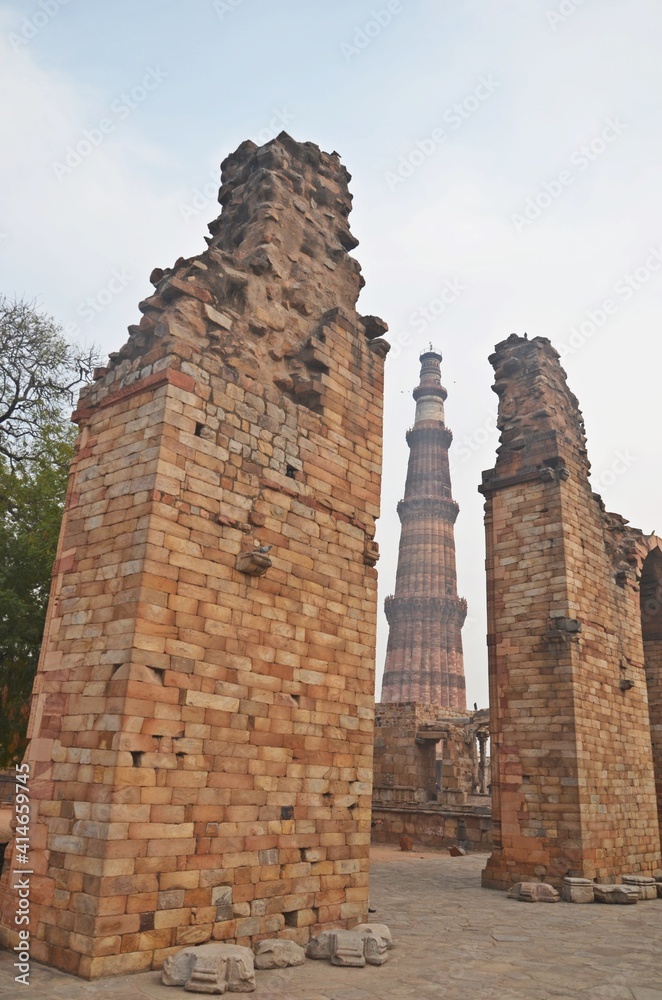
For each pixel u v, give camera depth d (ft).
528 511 73.31
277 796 35.50
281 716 36.65
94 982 26.50
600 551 76.33
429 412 346.54
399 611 295.48
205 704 33.09
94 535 35.29
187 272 40.55
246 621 36.01
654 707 95.35
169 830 30.45
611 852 64.80
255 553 36.01
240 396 38.91
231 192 52.01
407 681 278.26
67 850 29.63
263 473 39.01
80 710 31.83
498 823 66.85
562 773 63.93
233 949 28.68
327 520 42.37
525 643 69.72
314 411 43.86
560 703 65.92
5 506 72.08
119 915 28.04
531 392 78.69
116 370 38.78
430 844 106.42
